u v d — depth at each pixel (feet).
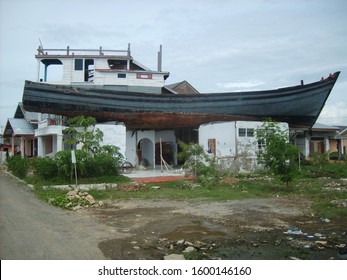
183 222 28.22
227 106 78.79
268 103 79.25
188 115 78.74
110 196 42.52
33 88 72.02
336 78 78.89
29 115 105.60
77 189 47.11
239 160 64.95
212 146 70.90
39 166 55.83
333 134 106.22
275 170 44.88
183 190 47.16
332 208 32.42
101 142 67.15
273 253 20.35
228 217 29.91
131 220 29.19
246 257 19.72
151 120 79.20
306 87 79.15
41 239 23.16
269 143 46.11
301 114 82.38
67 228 26.35
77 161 52.90
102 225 27.37
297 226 26.61
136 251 20.77
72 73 88.84
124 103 76.07
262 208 33.91
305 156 95.71
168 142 90.38
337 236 23.68
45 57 88.43
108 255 19.97
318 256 19.79
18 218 30.19
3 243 22.26
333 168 71.05
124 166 67.87
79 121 60.39
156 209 34.24
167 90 95.61
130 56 90.84
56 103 73.77
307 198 39.47
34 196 44.24
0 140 152.46
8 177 73.51
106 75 88.53
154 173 68.23
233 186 50.03
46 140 89.20
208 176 54.13
